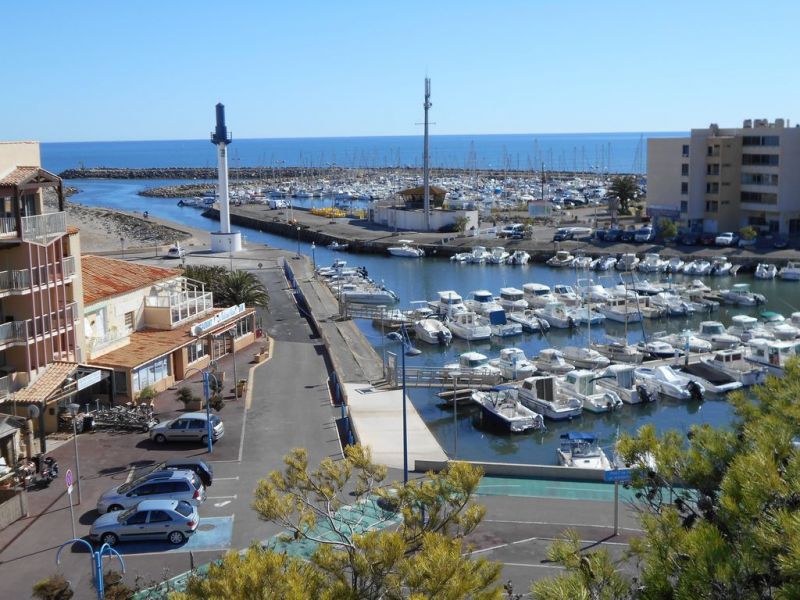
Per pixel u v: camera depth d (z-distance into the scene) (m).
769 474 11.58
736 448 14.30
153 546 28.19
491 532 29.05
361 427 41.97
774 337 64.69
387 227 138.00
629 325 75.62
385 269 108.12
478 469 17.12
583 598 11.16
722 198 113.81
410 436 40.56
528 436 45.88
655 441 15.06
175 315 52.84
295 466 18.38
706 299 82.69
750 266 98.38
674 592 10.73
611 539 28.22
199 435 38.50
